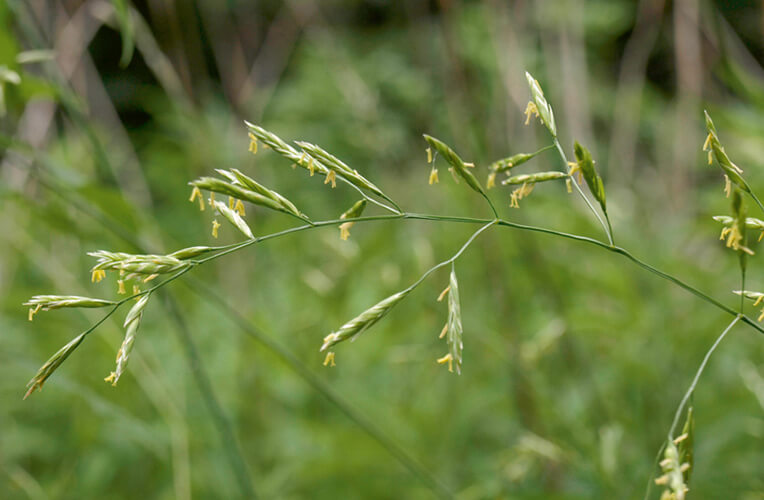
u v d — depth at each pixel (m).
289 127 1.10
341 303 0.65
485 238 0.62
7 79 0.46
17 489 0.58
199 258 0.35
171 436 0.58
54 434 0.66
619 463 0.51
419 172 0.93
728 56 0.68
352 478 0.55
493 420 0.62
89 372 0.63
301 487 0.55
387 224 0.67
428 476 0.47
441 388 0.63
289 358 0.47
